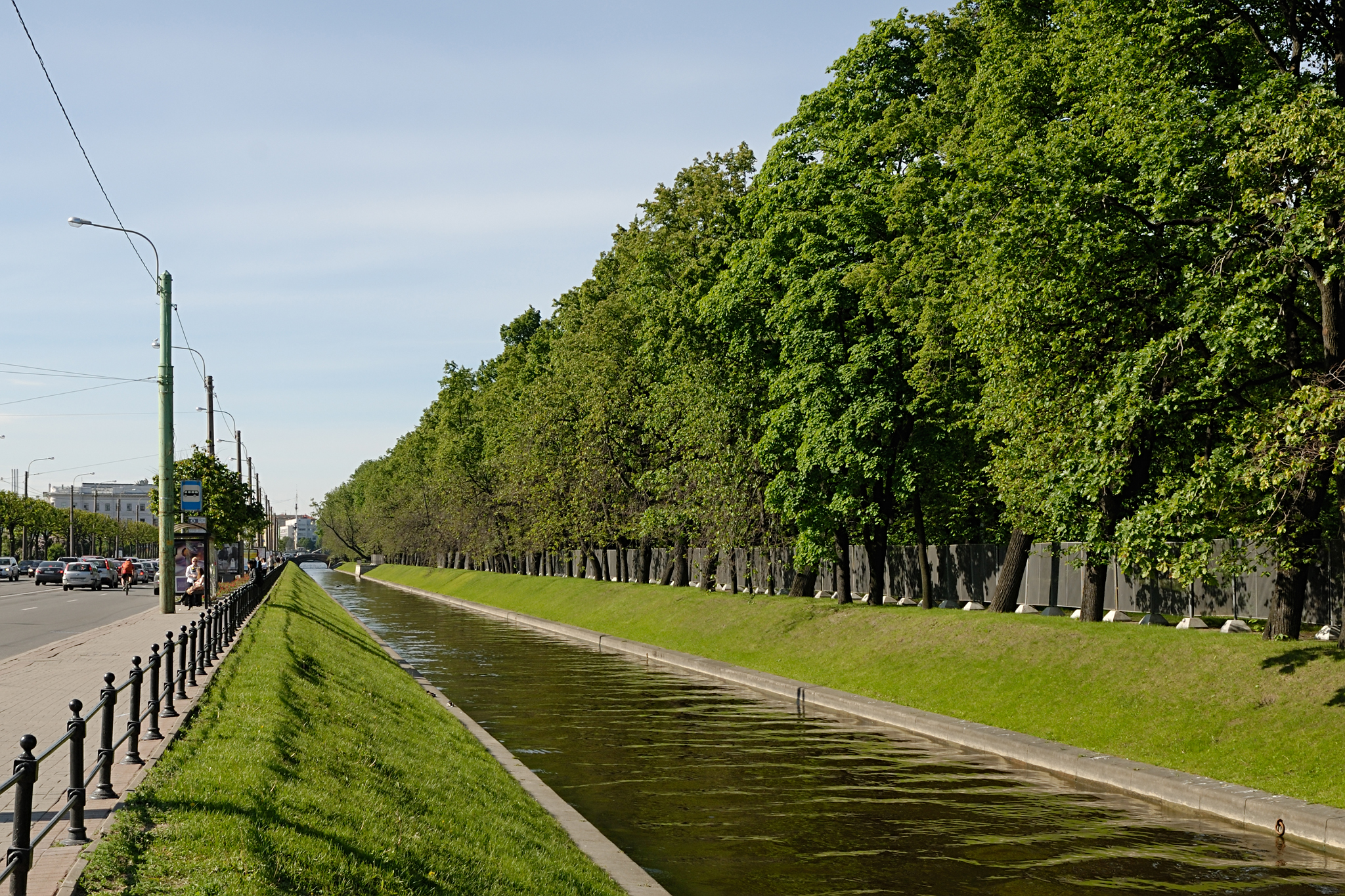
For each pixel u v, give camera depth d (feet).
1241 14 57.52
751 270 109.60
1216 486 50.90
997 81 77.97
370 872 27.99
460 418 293.23
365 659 94.43
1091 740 59.36
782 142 109.60
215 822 28.45
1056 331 58.65
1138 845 42.52
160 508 124.16
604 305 168.35
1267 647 59.62
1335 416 44.78
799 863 40.68
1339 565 78.13
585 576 236.22
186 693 54.34
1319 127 47.42
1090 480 56.18
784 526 120.26
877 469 98.48
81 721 26.78
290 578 302.04
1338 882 37.68
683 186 148.36
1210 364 52.49
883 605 111.86
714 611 127.85
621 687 94.58
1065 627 75.82
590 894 33.68
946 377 87.15
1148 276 57.88
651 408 156.35
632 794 52.70
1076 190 56.54
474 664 114.83
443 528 304.91
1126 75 58.90
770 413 109.50
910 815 47.80
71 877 23.48
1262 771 49.34
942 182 83.20
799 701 85.30
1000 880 38.37
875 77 100.12
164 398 125.08
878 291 90.94
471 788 45.88
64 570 256.11
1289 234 49.55
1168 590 95.91
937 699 75.00
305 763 38.81
